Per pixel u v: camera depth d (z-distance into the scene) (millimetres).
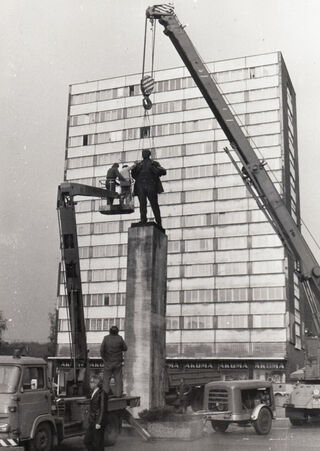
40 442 11320
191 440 14062
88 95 72875
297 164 72562
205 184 64812
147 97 20953
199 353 61281
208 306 62094
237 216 63031
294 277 66188
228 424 16250
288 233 19469
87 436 10383
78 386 15062
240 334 60406
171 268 64125
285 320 59375
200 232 63969
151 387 16219
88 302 66875
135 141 69250
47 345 66250
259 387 16250
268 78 65375
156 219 18297
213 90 20766
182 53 21156
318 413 17953
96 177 70375
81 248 68438
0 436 10508
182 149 66625
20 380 11062
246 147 20219
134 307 16844
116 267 66688
